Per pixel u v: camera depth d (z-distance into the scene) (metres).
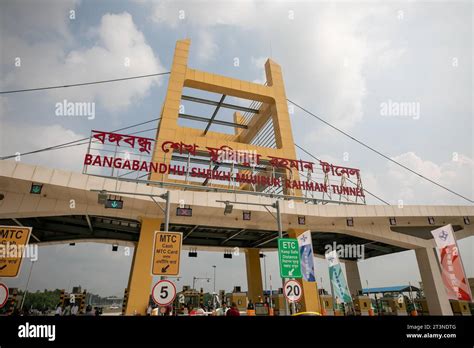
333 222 24.33
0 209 16.38
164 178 21.44
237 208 20.30
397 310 29.58
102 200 16.56
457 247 12.69
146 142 21.45
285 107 32.44
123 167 20.06
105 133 20.38
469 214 24.61
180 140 25.75
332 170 26.11
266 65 35.69
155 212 20.23
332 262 20.83
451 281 12.67
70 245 27.95
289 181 24.56
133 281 18.69
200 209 20.17
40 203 17.44
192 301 39.72
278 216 19.11
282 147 29.86
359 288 35.47
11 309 30.16
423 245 26.16
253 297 30.48
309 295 22.56
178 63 29.48
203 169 22.58
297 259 15.60
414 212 23.81
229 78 31.33
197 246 31.20
